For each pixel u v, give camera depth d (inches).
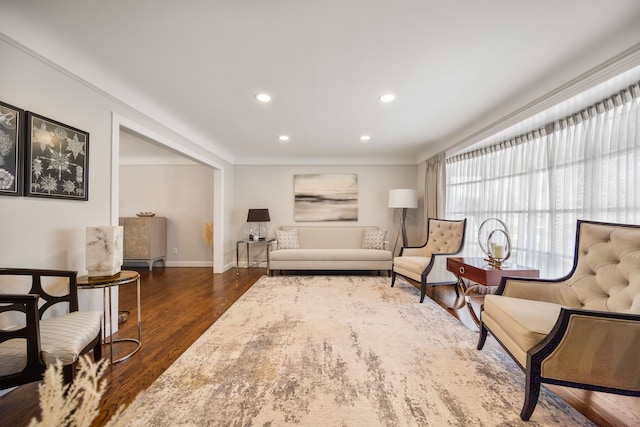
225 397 57.4
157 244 197.5
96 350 63.2
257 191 207.3
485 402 56.4
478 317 102.8
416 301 122.0
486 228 140.3
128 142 165.3
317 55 76.2
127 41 69.9
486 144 136.3
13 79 61.6
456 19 62.2
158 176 209.8
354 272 187.6
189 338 85.8
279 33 67.1
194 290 140.7
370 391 59.5
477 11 59.8
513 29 65.5
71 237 75.4
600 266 65.4
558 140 102.1
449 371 67.3
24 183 63.4
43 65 67.7
